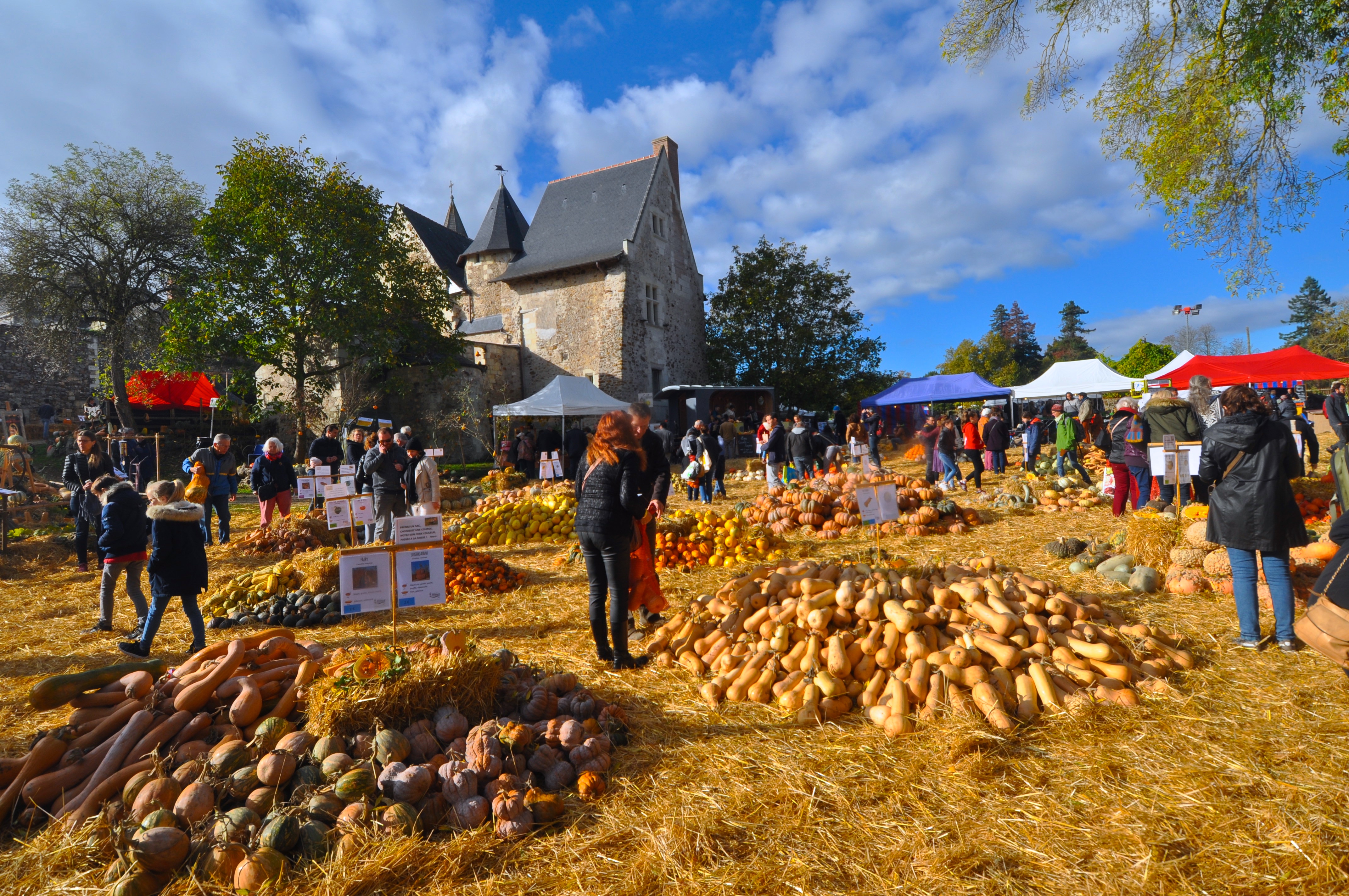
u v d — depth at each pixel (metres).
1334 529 3.45
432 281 28.50
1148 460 9.63
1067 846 2.57
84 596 7.95
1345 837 2.50
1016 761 3.19
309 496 10.50
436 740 3.20
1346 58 9.50
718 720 3.83
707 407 32.84
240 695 3.38
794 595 4.75
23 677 5.14
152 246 24.39
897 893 2.37
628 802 3.01
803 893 2.39
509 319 36.25
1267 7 9.89
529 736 3.22
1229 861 2.43
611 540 4.58
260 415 25.66
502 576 7.68
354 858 2.55
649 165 36.53
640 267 34.41
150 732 3.21
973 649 3.94
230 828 2.62
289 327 23.70
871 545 9.37
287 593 6.93
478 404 31.75
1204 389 7.21
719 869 2.53
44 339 23.59
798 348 37.72
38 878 2.55
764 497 11.34
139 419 28.62
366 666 3.33
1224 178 11.03
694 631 4.81
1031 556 7.92
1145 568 6.18
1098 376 22.91
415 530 4.32
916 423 33.44
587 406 23.95
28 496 14.28
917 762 3.22
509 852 2.67
